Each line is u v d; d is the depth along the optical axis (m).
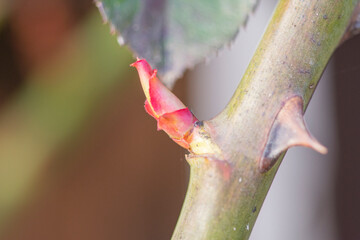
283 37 0.15
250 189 0.15
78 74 0.26
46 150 0.27
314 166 0.44
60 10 0.31
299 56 0.15
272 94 0.15
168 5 0.18
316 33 0.15
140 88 0.35
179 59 0.18
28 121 0.27
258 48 0.15
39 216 0.35
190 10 0.18
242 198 0.15
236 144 0.15
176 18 0.18
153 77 0.15
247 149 0.15
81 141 0.34
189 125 0.15
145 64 0.15
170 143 0.38
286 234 0.45
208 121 0.15
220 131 0.15
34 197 0.34
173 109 0.15
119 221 0.37
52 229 0.35
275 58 0.15
